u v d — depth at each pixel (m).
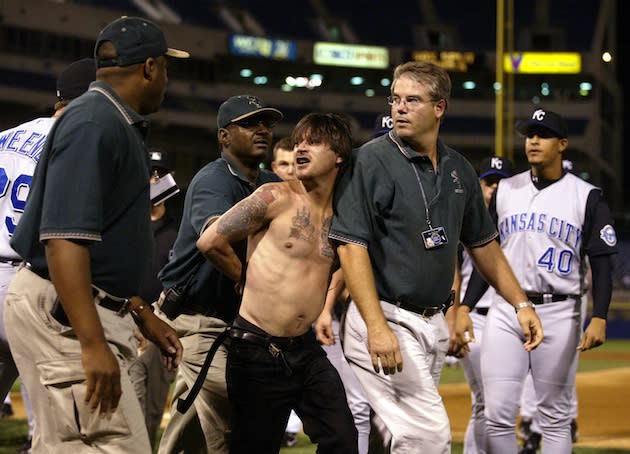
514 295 5.92
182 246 5.97
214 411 5.88
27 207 4.02
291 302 5.08
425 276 5.27
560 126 7.34
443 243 5.29
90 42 52.38
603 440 10.14
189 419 6.20
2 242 5.66
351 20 63.88
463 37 63.31
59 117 3.94
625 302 37.72
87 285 3.79
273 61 58.56
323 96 59.34
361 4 64.56
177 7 58.00
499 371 7.05
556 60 59.81
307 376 5.19
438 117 5.30
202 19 58.81
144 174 4.11
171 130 54.84
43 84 50.47
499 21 34.47
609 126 63.81
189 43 56.16
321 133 5.06
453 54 60.09
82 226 3.76
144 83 4.14
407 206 5.23
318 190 5.12
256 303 5.12
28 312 4.04
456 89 60.47
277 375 5.12
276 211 5.11
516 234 7.38
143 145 4.14
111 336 4.07
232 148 6.04
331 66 59.78
